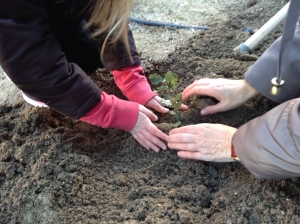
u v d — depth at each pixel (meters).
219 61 0.83
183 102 0.73
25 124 0.67
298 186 0.57
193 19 1.02
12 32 0.45
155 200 0.57
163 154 0.64
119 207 0.56
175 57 0.86
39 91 0.52
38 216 0.54
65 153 0.62
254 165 0.53
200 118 0.69
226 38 0.90
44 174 0.58
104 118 0.60
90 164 0.61
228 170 0.62
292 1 0.42
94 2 0.57
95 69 0.83
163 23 1.00
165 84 0.80
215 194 0.58
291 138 0.47
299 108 0.47
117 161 0.65
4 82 0.87
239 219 0.53
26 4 0.44
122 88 0.73
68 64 0.54
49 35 0.49
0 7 0.43
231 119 0.69
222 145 0.58
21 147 0.62
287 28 0.44
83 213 0.55
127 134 0.69
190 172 0.61
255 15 0.97
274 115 0.50
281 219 0.53
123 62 0.70
